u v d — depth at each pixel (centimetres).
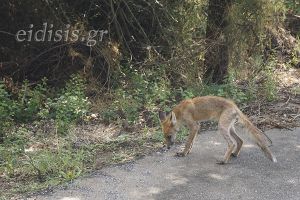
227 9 1098
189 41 1146
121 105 948
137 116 914
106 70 1114
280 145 781
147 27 1170
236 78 1121
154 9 1122
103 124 901
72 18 1113
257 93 1030
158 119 884
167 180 662
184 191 628
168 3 1142
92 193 627
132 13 1112
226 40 1116
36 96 962
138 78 1048
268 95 1008
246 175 675
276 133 835
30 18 1079
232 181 656
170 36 1148
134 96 1003
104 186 646
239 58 1138
